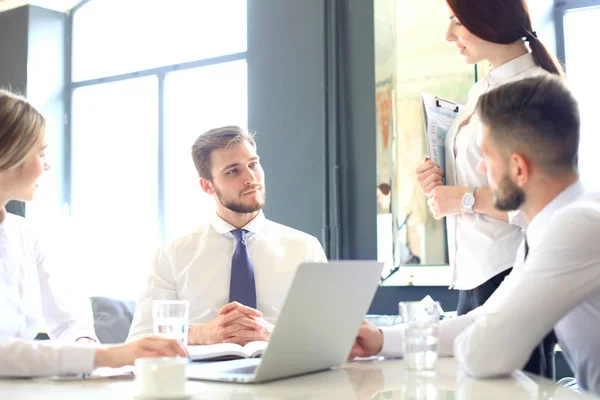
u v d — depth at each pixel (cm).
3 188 204
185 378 113
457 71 357
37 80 504
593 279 140
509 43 209
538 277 140
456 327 171
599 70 360
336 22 393
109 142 504
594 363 157
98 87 510
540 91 153
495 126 156
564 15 369
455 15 212
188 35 476
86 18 516
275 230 263
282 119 409
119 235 495
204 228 263
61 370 137
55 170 510
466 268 216
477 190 208
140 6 495
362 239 379
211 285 252
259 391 120
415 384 129
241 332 207
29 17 501
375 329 167
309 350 136
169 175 481
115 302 326
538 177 155
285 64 411
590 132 356
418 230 362
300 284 122
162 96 484
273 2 417
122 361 137
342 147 388
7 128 194
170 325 158
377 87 374
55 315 229
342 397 114
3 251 208
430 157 219
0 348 138
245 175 255
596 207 144
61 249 498
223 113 462
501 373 136
